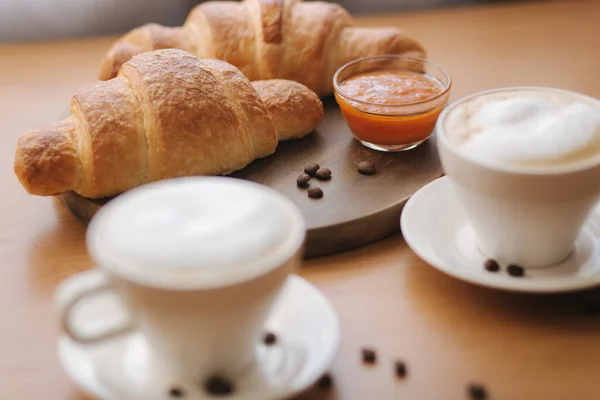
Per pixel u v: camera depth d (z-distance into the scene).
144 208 0.45
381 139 0.65
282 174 0.63
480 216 0.53
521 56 0.80
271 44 0.72
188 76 0.62
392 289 0.54
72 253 0.57
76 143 0.60
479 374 0.49
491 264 0.53
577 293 0.53
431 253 0.53
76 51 0.84
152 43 0.72
